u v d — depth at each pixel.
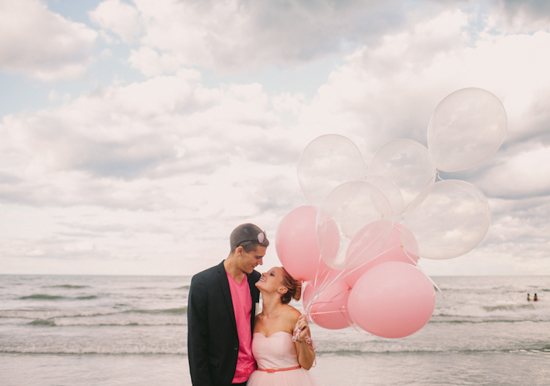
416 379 8.14
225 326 2.97
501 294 38.22
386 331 2.66
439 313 21.22
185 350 10.94
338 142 3.24
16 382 7.76
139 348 11.15
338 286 3.20
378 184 3.02
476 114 2.68
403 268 2.73
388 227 2.74
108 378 8.09
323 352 10.84
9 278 57.59
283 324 3.06
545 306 24.05
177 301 28.19
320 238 2.74
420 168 3.08
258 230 3.04
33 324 16.17
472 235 2.68
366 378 8.22
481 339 12.98
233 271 3.12
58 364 9.30
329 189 3.14
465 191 2.74
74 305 25.70
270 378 2.94
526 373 8.68
